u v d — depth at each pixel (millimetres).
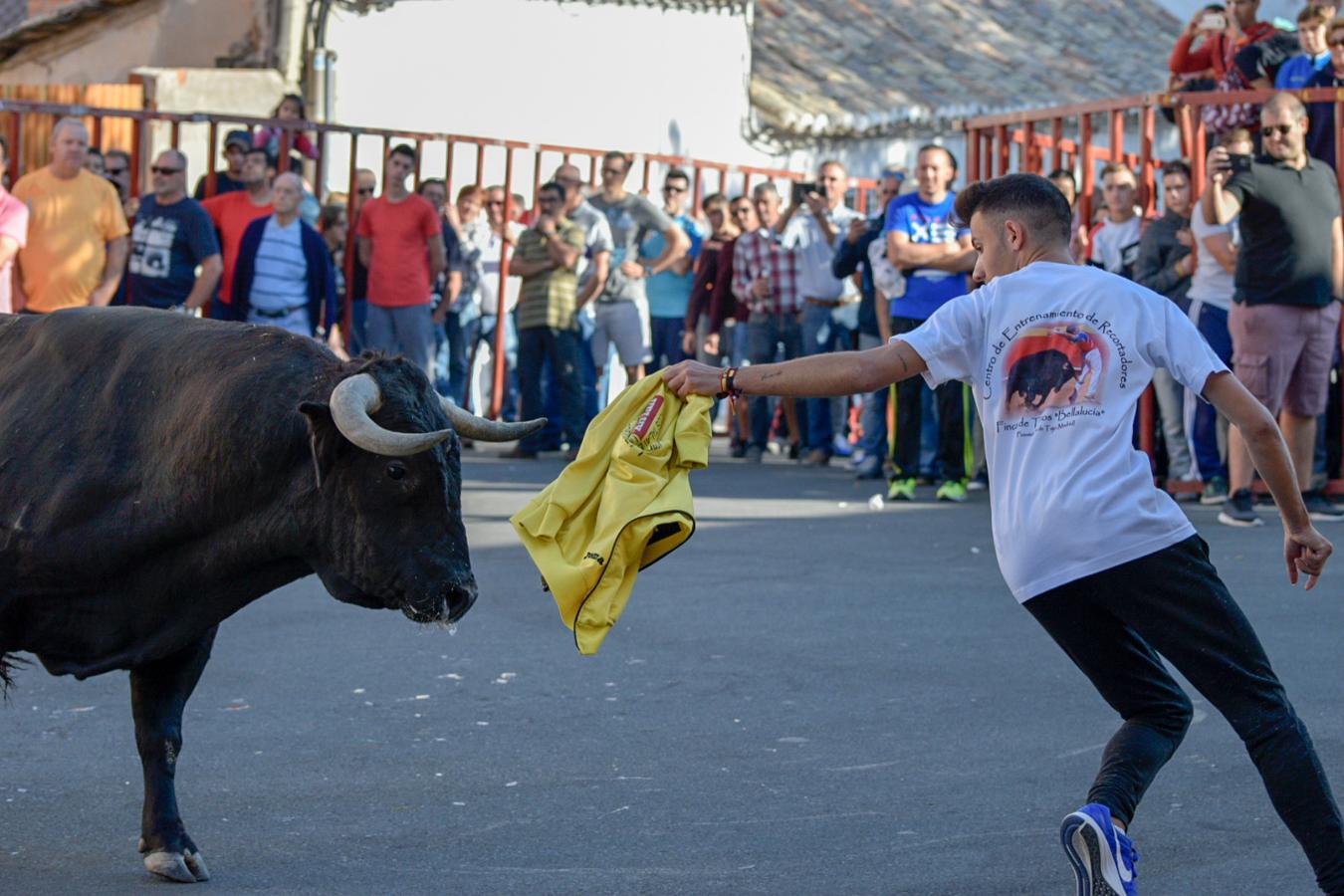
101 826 7301
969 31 34844
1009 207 6164
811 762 8273
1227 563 13648
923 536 15609
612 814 7445
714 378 6180
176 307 18141
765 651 10789
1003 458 5945
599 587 6199
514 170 29641
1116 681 5973
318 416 6238
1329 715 8945
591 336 23844
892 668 10289
